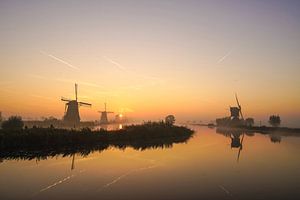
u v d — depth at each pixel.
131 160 25.08
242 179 17.91
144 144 39.59
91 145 36.47
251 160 25.12
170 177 18.48
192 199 14.01
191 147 36.03
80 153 29.25
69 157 26.44
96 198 14.15
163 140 46.56
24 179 17.81
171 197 14.29
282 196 14.35
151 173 19.73
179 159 25.75
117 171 20.34
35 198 14.17
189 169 21.14
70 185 16.55
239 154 29.09
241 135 59.69
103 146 36.12
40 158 25.64
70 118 70.00
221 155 28.41
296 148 34.31
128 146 36.75
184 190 15.49
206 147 36.03
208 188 15.87
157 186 16.30
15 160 24.42
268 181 17.34
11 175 18.86
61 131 36.88
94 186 16.33
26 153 28.25
